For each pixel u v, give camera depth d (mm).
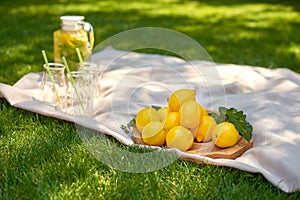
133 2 4812
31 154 1755
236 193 1571
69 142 1838
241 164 1648
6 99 2070
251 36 3590
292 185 1601
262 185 1606
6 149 1804
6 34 3504
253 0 4961
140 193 1572
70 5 4625
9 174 1650
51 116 1964
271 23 4004
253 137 1846
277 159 1648
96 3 4738
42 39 3391
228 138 1740
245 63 2979
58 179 1631
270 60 3029
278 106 2045
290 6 4672
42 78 2158
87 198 1554
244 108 2045
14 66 2791
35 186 1599
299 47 3312
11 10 4359
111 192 1577
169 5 4691
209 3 4809
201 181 1634
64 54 2086
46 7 4512
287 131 1822
